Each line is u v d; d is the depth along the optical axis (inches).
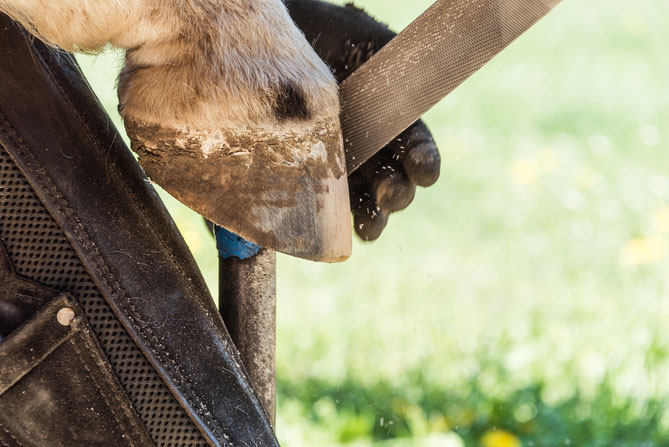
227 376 79.9
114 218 77.9
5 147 75.2
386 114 81.1
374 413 137.1
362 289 175.3
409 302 168.6
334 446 128.6
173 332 78.0
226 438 77.7
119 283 76.5
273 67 75.5
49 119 77.5
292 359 149.7
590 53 344.2
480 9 78.3
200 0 74.6
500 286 176.1
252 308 88.1
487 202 214.5
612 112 272.7
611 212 200.5
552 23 387.2
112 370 75.5
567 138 251.1
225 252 88.0
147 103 74.9
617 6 406.3
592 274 176.2
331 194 76.7
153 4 73.4
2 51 77.2
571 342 149.3
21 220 76.0
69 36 73.5
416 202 215.3
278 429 130.1
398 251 192.7
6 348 72.9
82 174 77.5
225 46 75.0
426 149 85.2
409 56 80.2
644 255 158.2
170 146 75.0
